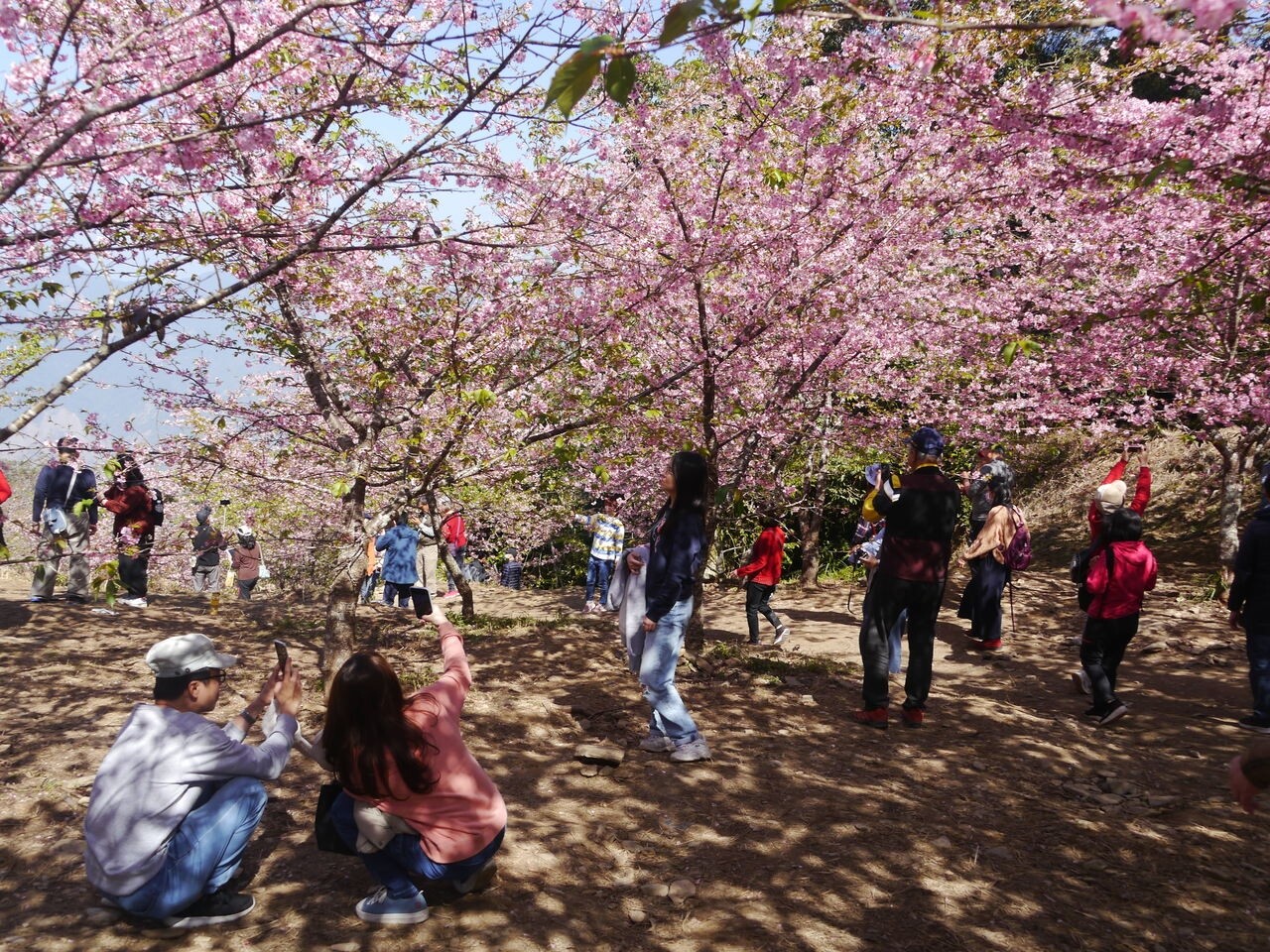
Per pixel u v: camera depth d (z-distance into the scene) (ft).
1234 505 31.60
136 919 11.20
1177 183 17.25
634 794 15.76
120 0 12.14
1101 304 26.25
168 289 14.14
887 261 24.57
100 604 31.17
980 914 11.91
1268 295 19.20
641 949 11.03
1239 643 27.55
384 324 20.34
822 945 11.16
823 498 44.21
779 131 20.61
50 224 12.09
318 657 25.50
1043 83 14.53
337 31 12.53
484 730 18.95
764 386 26.32
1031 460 53.11
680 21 6.66
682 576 16.75
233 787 11.24
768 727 19.76
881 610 19.77
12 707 19.61
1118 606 20.06
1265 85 15.15
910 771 17.21
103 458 20.85
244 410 21.21
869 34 14.92
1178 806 15.52
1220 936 11.36
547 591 48.11
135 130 11.71
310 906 11.73
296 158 14.65
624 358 22.59
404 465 21.21
